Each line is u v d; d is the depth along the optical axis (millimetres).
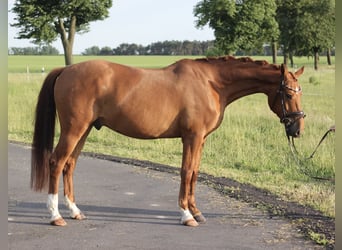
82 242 5457
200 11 43375
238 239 5613
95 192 7746
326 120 13383
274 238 5641
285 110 6137
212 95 6156
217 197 7441
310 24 54188
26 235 5660
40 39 36031
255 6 42469
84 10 36094
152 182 8438
